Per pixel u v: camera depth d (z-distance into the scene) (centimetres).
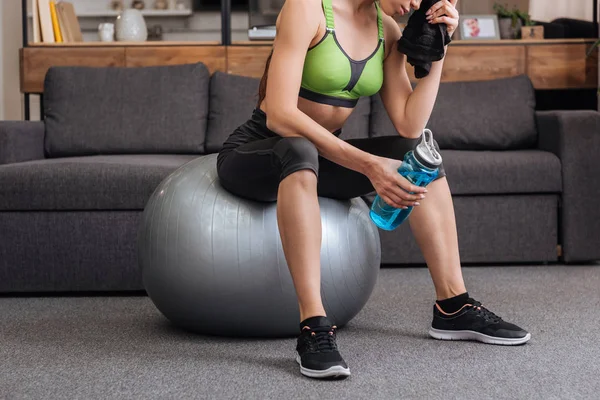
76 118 393
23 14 451
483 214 368
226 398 174
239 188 220
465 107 405
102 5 588
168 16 598
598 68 447
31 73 448
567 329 238
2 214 313
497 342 220
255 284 219
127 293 321
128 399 174
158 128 393
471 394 175
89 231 313
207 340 231
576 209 368
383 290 311
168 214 227
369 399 172
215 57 445
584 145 367
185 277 223
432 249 226
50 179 311
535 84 448
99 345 226
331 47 209
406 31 213
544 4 477
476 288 313
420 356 209
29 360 210
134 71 404
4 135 356
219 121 399
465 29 468
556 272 353
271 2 491
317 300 195
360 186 225
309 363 189
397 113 223
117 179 311
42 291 322
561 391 177
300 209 195
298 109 210
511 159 366
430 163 194
